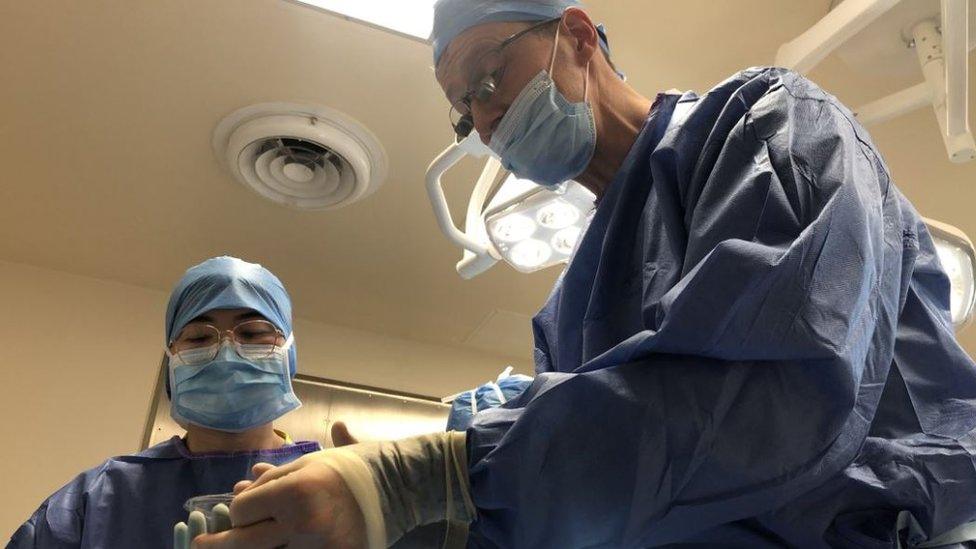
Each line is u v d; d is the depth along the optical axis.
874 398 0.73
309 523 0.62
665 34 2.14
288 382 1.81
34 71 2.14
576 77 1.29
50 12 2.00
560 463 0.65
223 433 1.70
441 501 0.69
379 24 1.98
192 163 2.44
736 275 0.68
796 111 0.87
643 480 0.64
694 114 1.00
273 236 2.77
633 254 1.07
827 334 0.67
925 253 0.99
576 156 1.28
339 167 2.44
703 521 0.65
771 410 0.66
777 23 2.11
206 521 0.69
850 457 0.69
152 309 3.00
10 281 2.86
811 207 0.77
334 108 2.26
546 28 1.33
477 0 1.34
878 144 2.50
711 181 0.86
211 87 2.20
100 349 2.86
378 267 2.93
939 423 0.82
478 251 1.94
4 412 2.65
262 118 2.26
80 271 2.94
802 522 0.71
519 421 0.68
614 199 1.12
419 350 3.39
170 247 2.81
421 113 2.28
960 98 1.61
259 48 2.09
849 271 0.71
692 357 0.69
